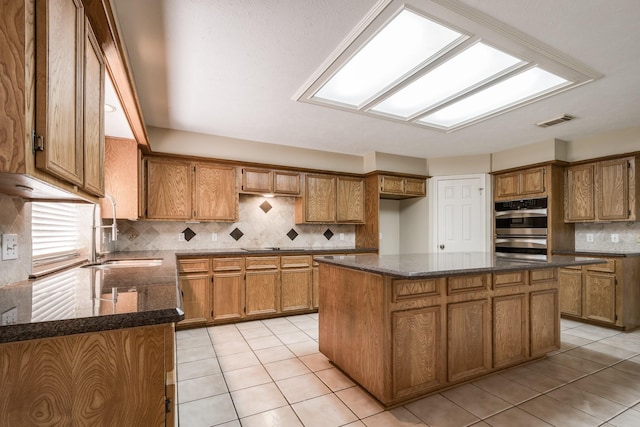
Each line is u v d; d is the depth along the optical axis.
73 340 0.89
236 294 3.81
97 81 1.53
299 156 4.70
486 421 1.85
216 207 3.97
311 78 2.56
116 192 3.17
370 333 2.09
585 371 2.50
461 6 1.76
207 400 2.07
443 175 5.30
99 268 2.04
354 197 5.06
